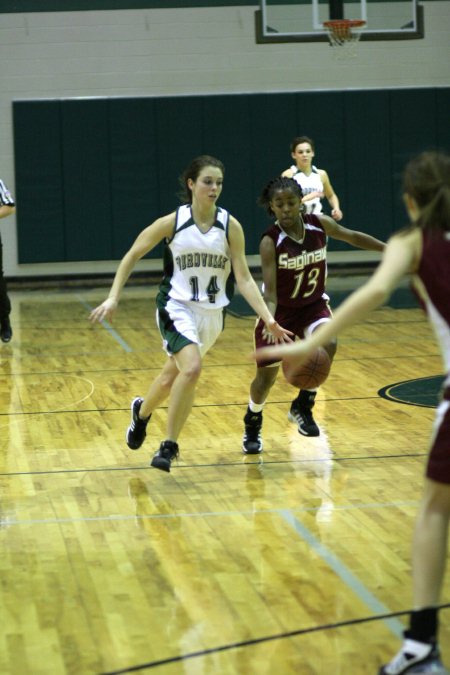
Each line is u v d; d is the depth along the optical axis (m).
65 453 7.55
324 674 3.86
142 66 20.31
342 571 5.00
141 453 7.52
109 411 9.00
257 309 6.51
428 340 12.72
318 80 20.70
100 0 20.09
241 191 20.62
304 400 7.47
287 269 6.98
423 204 3.68
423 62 20.78
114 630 4.33
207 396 9.56
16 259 20.41
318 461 7.19
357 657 4.01
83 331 14.16
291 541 5.49
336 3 18.11
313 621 4.38
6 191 11.97
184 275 6.51
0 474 7.02
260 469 7.01
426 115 20.78
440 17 20.72
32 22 19.98
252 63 20.55
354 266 21.12
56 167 20.19
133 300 17.67
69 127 20.12
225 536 5.60
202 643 4.18
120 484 6.71
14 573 5.08
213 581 4.91
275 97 20.44
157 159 20.39
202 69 20.45
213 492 6.48
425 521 3.73
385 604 4.56
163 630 4.32
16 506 6.27
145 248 6.52
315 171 13.80
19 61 20.05
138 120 20.27
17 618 4.49
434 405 8.91
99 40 20.17
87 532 5.73
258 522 5.84
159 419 8.65
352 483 6.61
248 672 3.89
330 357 7.06
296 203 6.85
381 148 20.77
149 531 5.72
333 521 5.83
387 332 13.50
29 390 10.03
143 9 20.22
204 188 6.32
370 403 9.09
